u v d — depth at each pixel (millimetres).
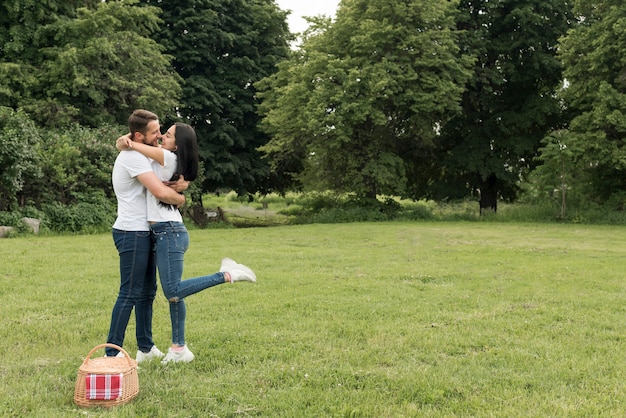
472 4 27125
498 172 27141
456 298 6988
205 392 3693
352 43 24516
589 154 22391
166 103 22969
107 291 7125
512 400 3643
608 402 3658
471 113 28438
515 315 6094
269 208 41406
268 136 30266
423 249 12617
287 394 3693
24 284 7512
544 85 28891
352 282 8039
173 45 27266
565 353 4715
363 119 22781
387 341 4992
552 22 26891
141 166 4020
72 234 16094
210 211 33562
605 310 6363
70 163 17641
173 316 4270
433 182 30781
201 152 27109
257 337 5043
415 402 3629
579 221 22516
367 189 25406
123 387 3461
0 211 15492
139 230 4113
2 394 3609
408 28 24016
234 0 29344
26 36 20438
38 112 19172
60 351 4680
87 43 20656
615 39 21984
